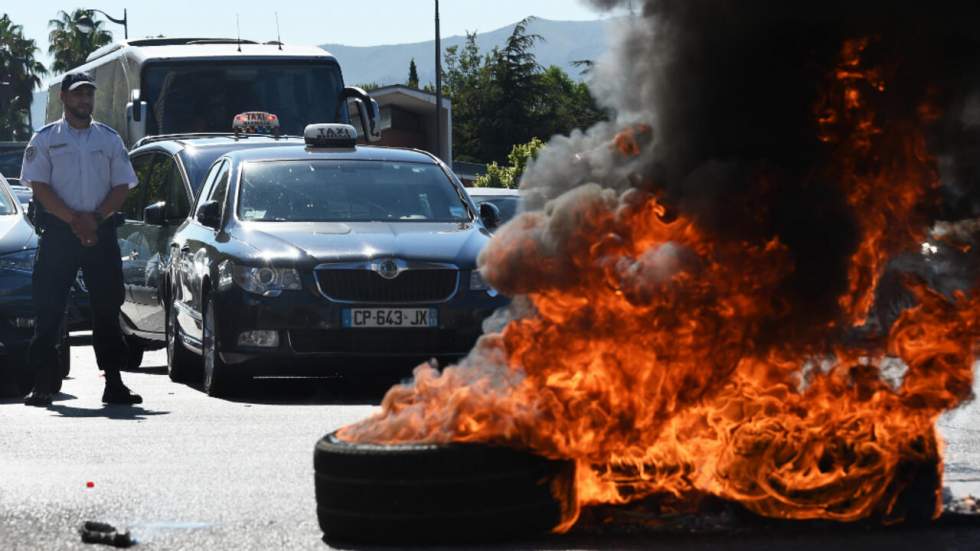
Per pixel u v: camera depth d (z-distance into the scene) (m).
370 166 25.84
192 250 24.83
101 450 16.19
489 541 10.41
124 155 22.45
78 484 13.56
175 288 26.12
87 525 10.98
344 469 10.54
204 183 27.27
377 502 10.43
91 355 33.53
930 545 10.17
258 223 24.05
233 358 22.45
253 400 22.14
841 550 10.00
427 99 115.50
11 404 21.98
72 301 37.62
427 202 25.22
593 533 10.61
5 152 66.00
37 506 12.34
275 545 10.52
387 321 22.41
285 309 22.20
